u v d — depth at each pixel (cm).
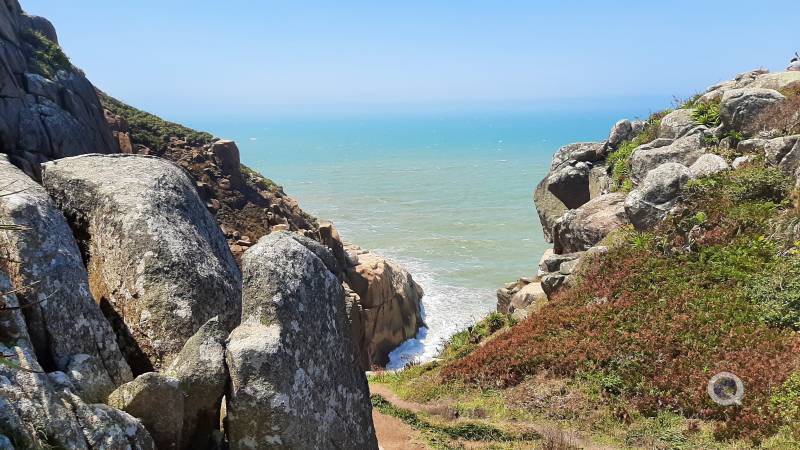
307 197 11700
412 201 11056
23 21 4384
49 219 779
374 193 12169
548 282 2692
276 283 802
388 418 1817
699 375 1670
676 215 2475
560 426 1686
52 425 586
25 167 3328
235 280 953
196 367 732
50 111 3691
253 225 4644
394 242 7669
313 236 4369
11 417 557
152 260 852
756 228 2195
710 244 2247
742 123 2936
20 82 3709
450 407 1891
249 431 723
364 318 4031
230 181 5009
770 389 1519
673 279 2153
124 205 894
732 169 2591
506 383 1998
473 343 2712
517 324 2473
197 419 743
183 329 818
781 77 3253
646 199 2616
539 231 8219
